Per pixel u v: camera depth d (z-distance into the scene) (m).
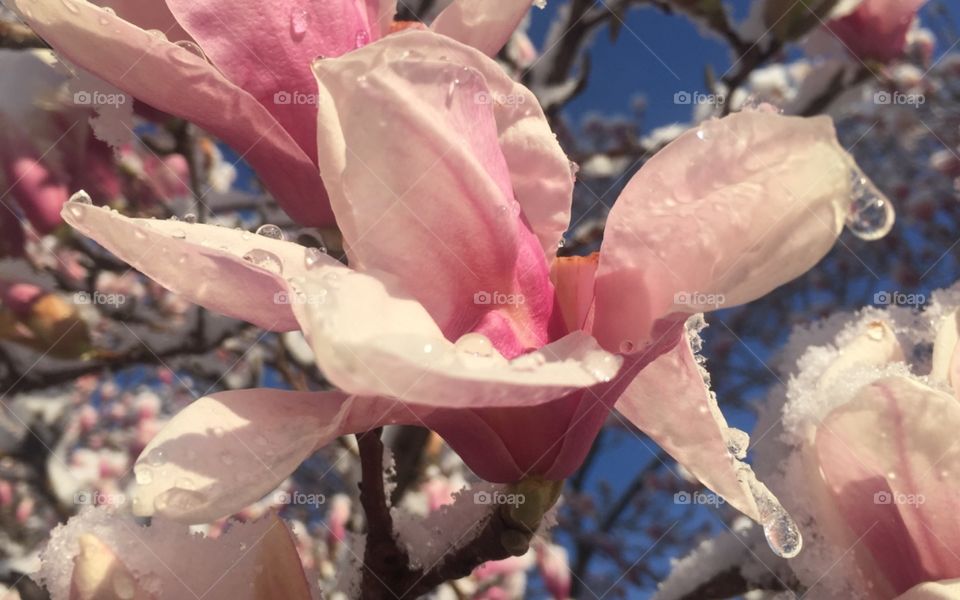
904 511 0.21
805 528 0.22
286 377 0.62
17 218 0.38
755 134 0.16
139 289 0.69
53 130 0.38
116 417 0.90
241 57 0.21
